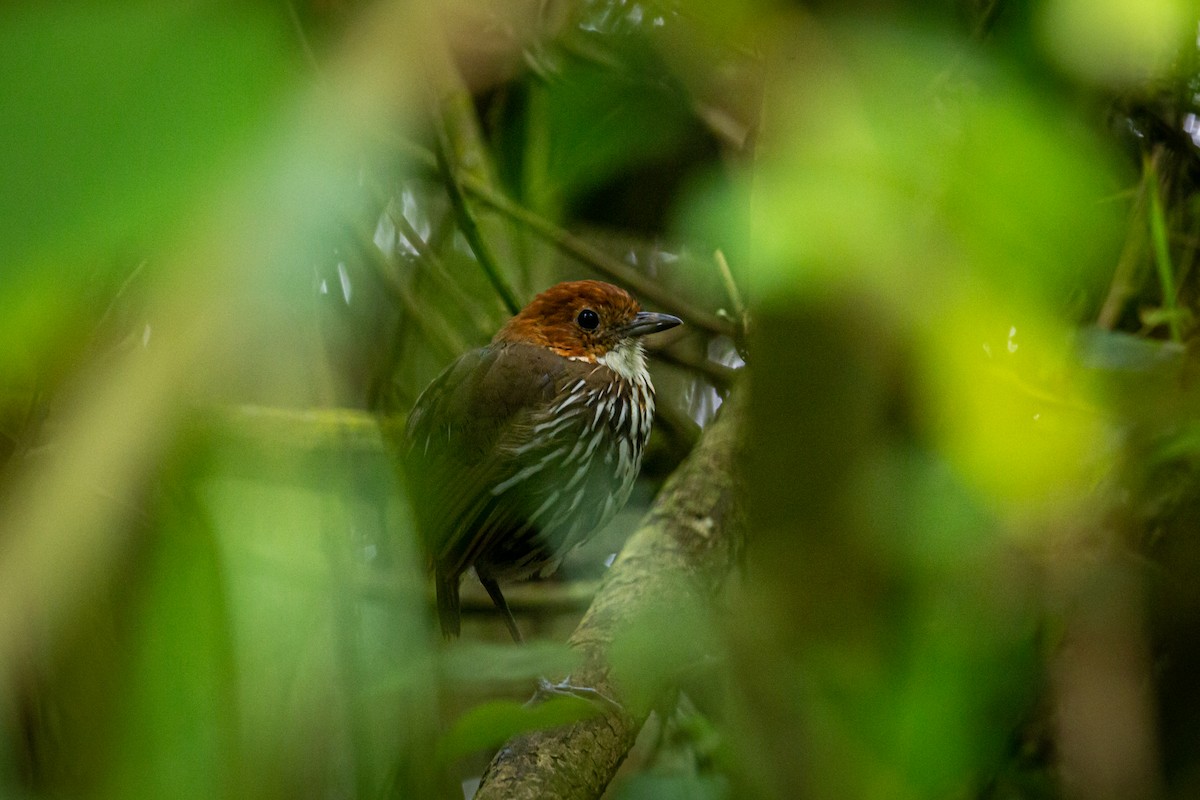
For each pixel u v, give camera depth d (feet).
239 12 1.95
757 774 5.06
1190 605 11.13
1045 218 3.41
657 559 15.03
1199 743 12.04
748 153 6.72
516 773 12.33
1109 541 9.03
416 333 17.60
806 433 3.12
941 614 6.09
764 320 3.07
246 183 1.86
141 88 1.82
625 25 10.59
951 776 5.83
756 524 3.34
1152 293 14.55
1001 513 6.59
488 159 18.10
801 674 4.64
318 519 4.24
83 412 1.96
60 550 1.88
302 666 3.77
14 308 1.70
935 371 3.70
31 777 4.37
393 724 5.45
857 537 3.44
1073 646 9.44
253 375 2.23
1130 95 10.03
